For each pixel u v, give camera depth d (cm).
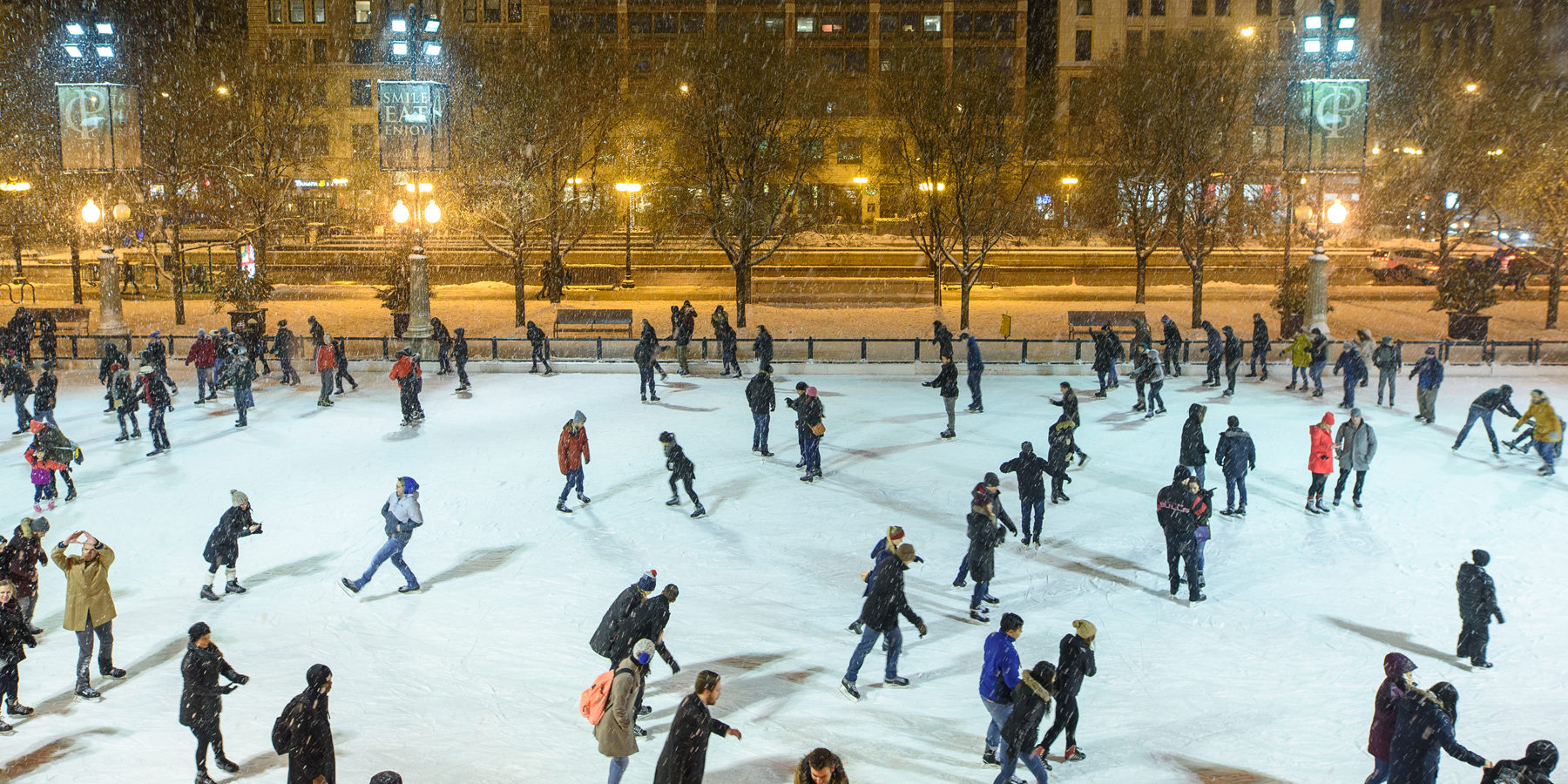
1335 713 1026
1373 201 5581
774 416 2250
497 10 7062
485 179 3559
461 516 1603
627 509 1638
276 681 1073
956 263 3319
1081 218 5734
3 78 5578
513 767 914
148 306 4031
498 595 1311
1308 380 2627
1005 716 896
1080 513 1617
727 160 3669
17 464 1852
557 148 3672
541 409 2328
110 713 1007
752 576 1376
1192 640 1194
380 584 1346
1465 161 4134
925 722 1005
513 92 3584
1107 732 995
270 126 4147
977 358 2266
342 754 927
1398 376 2634
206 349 2370
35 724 983
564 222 4056
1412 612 1266
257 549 1461
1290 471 1827
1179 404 2347
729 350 2686
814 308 4022
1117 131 4653
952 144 3375
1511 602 1291
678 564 1414
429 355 2841
